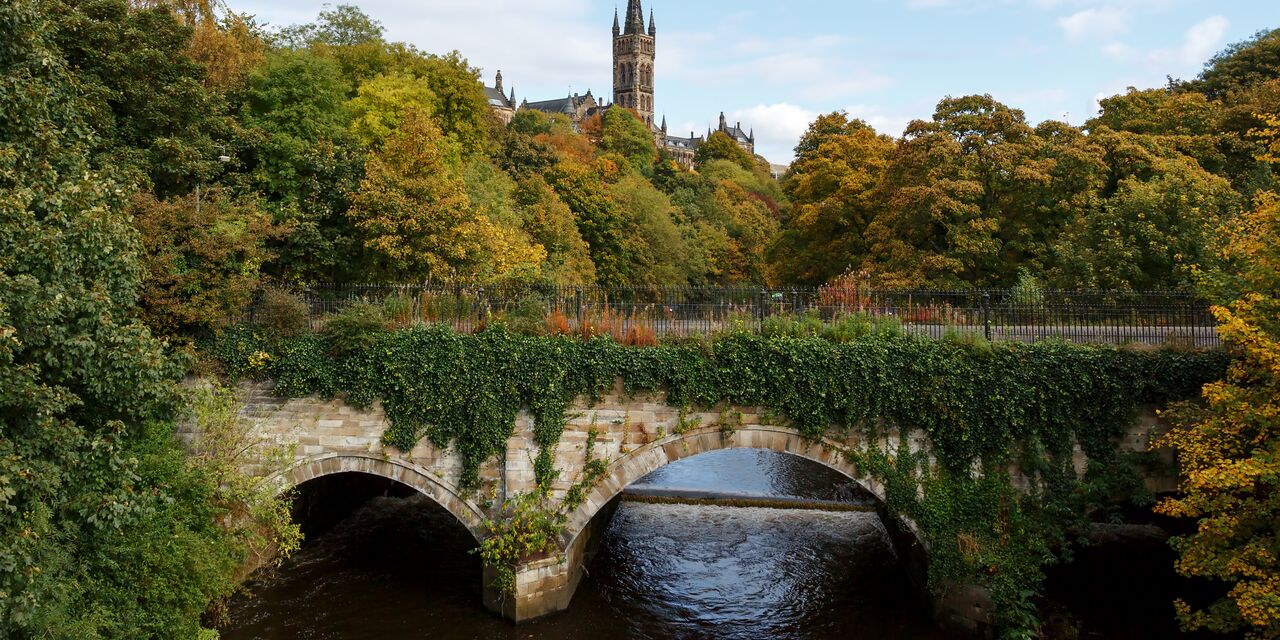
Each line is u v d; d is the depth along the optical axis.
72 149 15.45
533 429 19.00
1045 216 33.94
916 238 35.69
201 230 20.28
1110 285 26.77
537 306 19.91
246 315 20.44
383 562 23.20
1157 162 31.97
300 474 19.64
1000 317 20.16
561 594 19.27
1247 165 34.78
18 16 13.59
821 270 43.91
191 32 25.59
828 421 18.38
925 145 36.00
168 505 16.23
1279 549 13.03
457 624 18.94
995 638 17.47
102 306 13.19
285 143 28.16
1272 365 13.18
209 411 18.16
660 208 72.00
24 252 12.14
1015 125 35.19
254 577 21.44
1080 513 17.62
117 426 13.81
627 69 186.75
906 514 18.25
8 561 10.94
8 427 12.27
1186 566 14.08
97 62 22.67
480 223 29.33
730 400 18.66
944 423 17.98
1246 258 15.27
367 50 43.94
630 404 18.86
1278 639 13.14
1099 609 19.09
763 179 134.88
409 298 21.16
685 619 19.98
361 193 26.47
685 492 30.97
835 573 23.20
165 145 22.64
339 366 19.47
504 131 67.69
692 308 20.55
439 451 19.33
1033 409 17.73
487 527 19.09
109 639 14.37
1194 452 14.38
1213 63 47.47
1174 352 17.61
